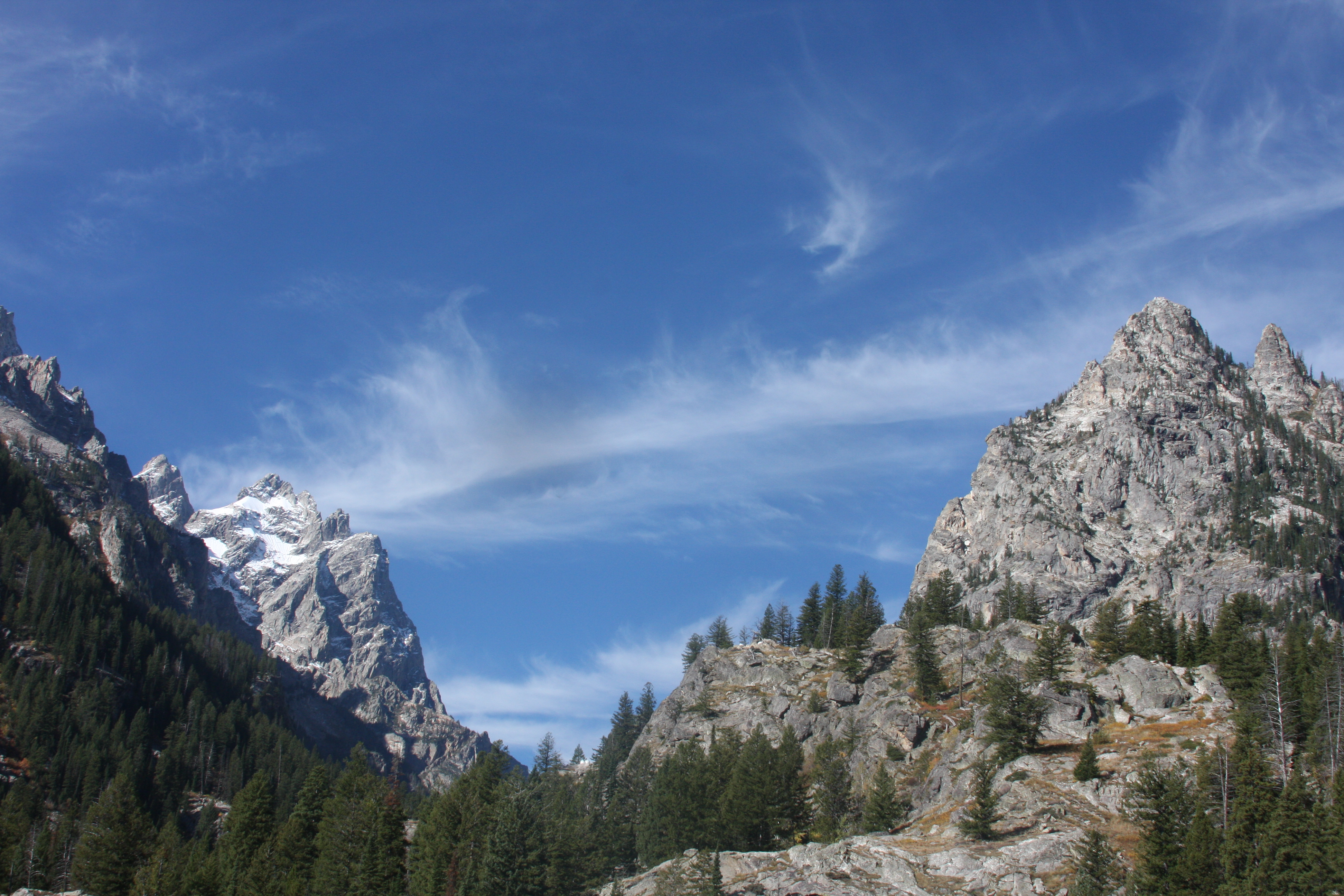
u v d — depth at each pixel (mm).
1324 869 86062
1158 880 90062
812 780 155625
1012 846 104875
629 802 165750
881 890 101500
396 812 132375
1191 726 129125
